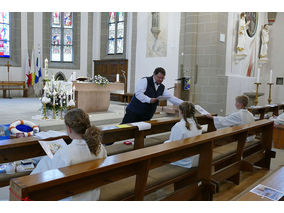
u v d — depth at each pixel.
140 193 2.29
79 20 14.83
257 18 11.95
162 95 4.70
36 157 3.17
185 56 9.97
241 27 10.27
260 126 4.09
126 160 2.02
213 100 9.54
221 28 9.48
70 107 7.84
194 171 3.12
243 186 3.69
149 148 2.40
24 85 14.02
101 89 8.70
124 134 3.57
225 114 9.98
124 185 2.52
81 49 14.98
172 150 2.43
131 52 12.39
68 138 3.02
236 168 3.66
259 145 4.64
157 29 11.04
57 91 7.50
